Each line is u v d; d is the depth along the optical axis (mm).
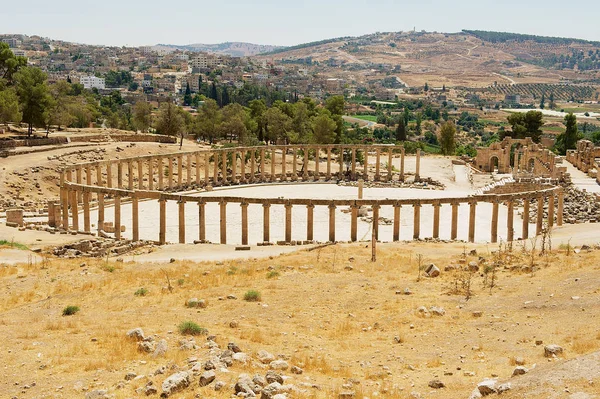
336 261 60094
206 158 139125
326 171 166250
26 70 140875
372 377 31297
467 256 59969
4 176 110500
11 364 32562
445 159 188250
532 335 36094
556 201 112938
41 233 81312
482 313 41812
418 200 80312
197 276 55469
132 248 76688
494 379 29078
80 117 190500
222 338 36844
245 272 56562
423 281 51781
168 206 114375
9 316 43656
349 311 44500
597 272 47188
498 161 169875
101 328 39406
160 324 40438
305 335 39156
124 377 30219
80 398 27797
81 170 117125
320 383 30016
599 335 33750
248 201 79625
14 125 155375
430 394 28734
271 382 29031
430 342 37250
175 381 28141
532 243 63688
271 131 188875
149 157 125312
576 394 24031
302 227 98125
